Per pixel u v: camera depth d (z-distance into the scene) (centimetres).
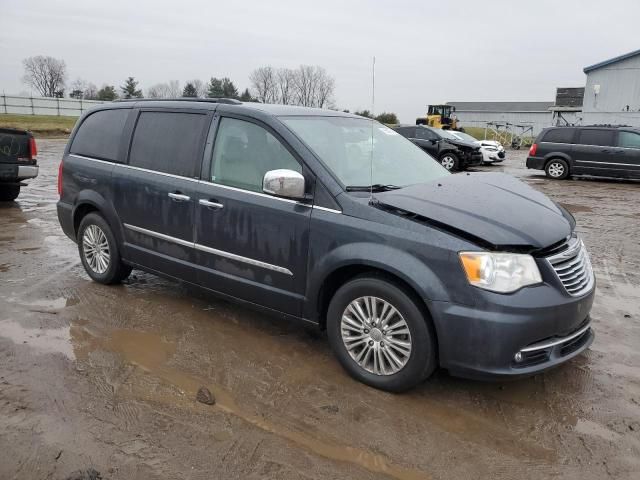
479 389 360
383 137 468
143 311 479
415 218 334
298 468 278
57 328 440
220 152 428
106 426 309
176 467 276
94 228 534
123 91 7969
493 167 2292
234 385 358
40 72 8650
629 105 3772
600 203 1209
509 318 307
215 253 425
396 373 345
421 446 298
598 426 320
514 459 289
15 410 322
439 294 318
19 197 1066
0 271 583
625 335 452
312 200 370
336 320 367
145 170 478
